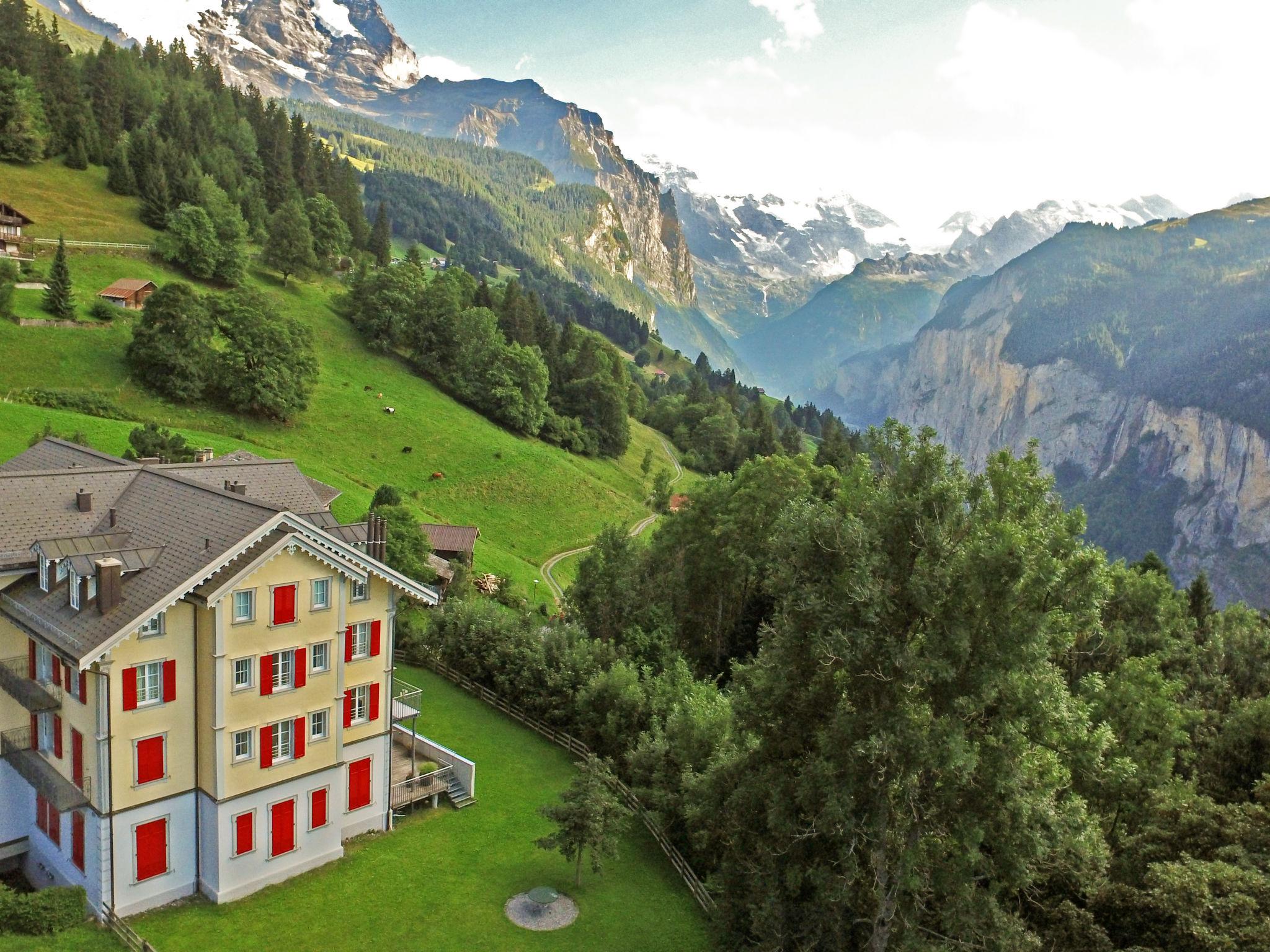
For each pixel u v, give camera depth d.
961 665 29.25
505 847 42.81
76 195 167.12
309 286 173.75
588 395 175.62
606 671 60.28
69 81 184.12
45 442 49.53
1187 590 107.56
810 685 32.56
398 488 114.31
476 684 62.81
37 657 35.78
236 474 48.31
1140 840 37.00
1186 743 49.47
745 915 33.38
